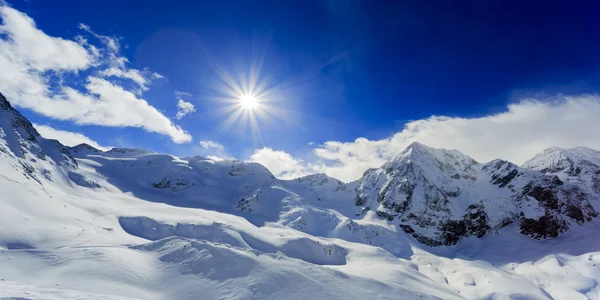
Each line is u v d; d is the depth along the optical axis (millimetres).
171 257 41125
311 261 78250
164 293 34375
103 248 40938
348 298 37312
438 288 61531
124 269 36250
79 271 34188
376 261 79062
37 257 36562
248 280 36531
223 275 37375
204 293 34500
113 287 32375
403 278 61250
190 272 38000
